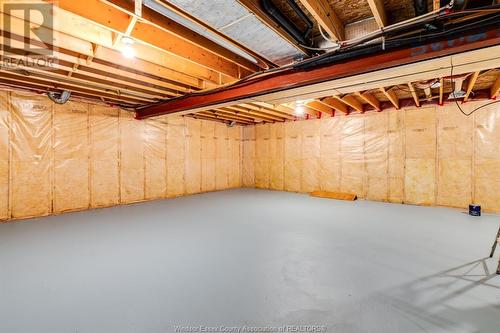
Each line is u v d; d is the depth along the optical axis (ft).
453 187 16.80
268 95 11.03
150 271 7.63
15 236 10.89
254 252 9.12
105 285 6.80
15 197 13.83
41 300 6.10
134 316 5.51
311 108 19.61
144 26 7.89
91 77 12.21
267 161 26.32
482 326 5.15
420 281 6.96
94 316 5.51
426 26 6.42
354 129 20.63
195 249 9.41
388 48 7.20
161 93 14.82
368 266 7.93
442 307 5.78
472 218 13.97
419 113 17.93
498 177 15.46
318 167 22.70
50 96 14.25
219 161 25.75
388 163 19.12
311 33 8.50
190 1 5.72
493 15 5.81
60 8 6.11
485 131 15.80
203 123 24.08
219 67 10.34
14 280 7.05
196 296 6.28
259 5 6.34
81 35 7.51
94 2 6.74
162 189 20.79
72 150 15.88
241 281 7.03
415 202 18.07
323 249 9.39
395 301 6.03
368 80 8.89
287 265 8.04
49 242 10.11
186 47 9.11
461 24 6.15
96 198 16.96
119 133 18.08
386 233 11.28
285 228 12.12
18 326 5.17
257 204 18.13
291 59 9.04
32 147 14.33
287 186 24.82
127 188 18.56
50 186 15.01
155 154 20.29
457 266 7.85
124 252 9.11
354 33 7.88
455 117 16.72
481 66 7.63
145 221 13.43
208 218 14.06
